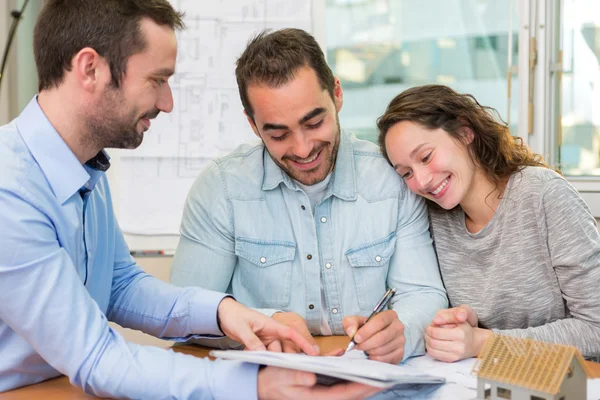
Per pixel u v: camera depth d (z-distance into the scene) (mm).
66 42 1059
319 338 1435
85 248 1172
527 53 2350
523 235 1377
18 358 1082
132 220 2318
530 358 858
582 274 1316
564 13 2350
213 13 2324
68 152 1092
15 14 1971
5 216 995
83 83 1068
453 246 1478
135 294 1307
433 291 1445
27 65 2328
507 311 1411
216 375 978
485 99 2465
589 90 2357
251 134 2354
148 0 1090
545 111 2369
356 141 1574
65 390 1074
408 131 1353
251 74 1277
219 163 1550
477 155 1404
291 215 1479
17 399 1037
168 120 2324
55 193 1079
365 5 2488
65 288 1010
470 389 1024
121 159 2309
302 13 2336
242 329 1156
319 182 1457
